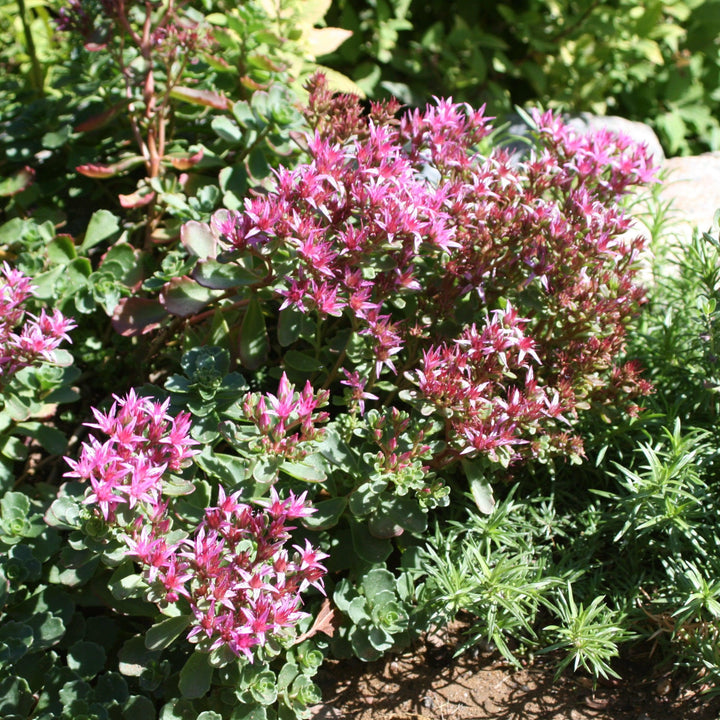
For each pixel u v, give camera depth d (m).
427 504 0.75
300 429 0.75
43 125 0.92
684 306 0.89
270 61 0.90
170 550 0.69
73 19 0.88
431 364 0.74
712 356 0.82
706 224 1.01
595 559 0.81
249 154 0.88
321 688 0.76
